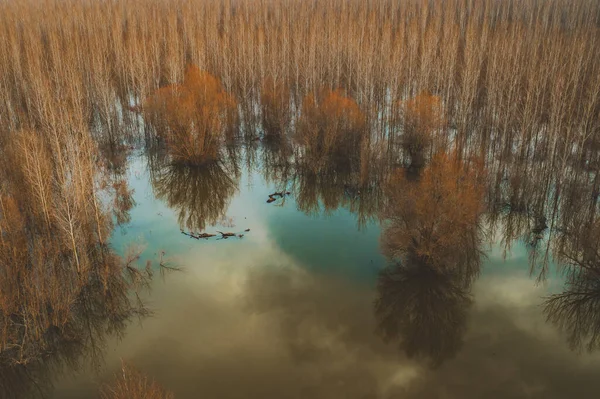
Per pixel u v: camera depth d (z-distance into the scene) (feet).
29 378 94.27
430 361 99.45
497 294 118.83
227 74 231.71
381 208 144.36
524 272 126.72
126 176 183.83
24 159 127.34
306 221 153.28
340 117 176.96
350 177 176.86
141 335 104.63
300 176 184.14
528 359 99.35
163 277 123.03
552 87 185.68
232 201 167.43
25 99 215.10
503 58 220.64
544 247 137.39
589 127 168.76
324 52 254.68
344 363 98.32
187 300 115.44
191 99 177.99
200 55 241.35
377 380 94.43
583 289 118.11
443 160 118.21
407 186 122.93
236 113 214.48
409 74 240.73
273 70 229.66
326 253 134.51
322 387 92.07
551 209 153.89
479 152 176.55
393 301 115.96
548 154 162.61
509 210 155.33
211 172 187.01
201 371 95.04
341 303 115.55
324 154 173.58
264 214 158.40
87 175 128.06
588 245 114.42
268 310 112.68
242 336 104.73
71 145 124.16
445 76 231.71
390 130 209.05
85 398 89.10
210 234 143.95
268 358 98.94
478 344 103.91
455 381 94.07
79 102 182.29
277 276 124.47
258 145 209.56
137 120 213.87
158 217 155.02
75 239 115.44
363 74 234.38
